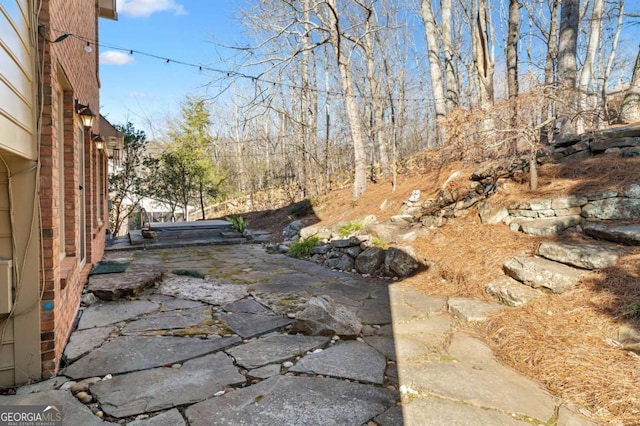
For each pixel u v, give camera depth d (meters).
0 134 1.94
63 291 3.02
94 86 6.90
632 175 4.89
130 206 15.28
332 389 2.45
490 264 4.74
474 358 2.92
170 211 19.56
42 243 2.60
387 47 17.67
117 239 10.30
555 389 2.44
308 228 9.17
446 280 5.08
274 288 5.17
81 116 4.62
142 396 2.35
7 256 2.48
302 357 2.95
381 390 2.45
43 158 2.64
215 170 19.62
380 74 16.66
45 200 2.63
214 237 10.99
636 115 9.06
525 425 2.07
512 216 5.70
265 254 8.41
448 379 2.59
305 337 3.36
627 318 2.98
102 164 8.89
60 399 2.31
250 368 2.75
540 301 3.66
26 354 2.51
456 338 3.30
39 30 2.60
